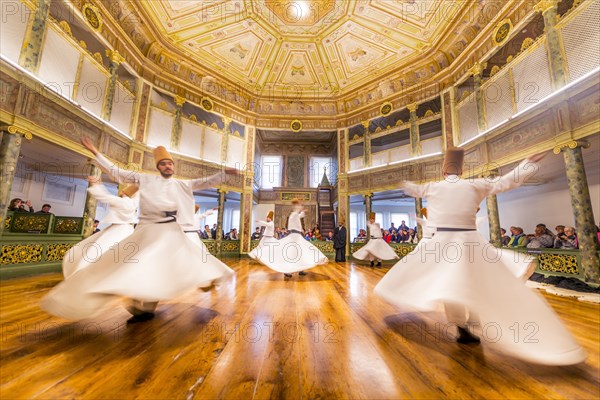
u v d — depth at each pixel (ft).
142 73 29.30
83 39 23.73
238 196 45.24
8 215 19.38
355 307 9.11
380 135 37.19
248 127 40.81
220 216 36.50
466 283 5.04
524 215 29.30
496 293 4.92
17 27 16.14
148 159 29.17
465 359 4.92
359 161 39.19
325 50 34.50
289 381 4.03
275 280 16.03
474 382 4.06
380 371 4.41
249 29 31.63
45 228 19.51
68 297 5.32
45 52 17.83
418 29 29.09
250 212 39.34
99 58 22.99
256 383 3.95
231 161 38.24
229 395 3.59
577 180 16.47
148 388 3.72
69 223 21.16
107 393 3.56
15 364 4.38
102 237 12.00
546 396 3.67
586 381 4.12
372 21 29.84
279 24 31.35
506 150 22.26
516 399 3.59
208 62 34.01
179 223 7.40
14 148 15.87
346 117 41.16
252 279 16.38
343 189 39.88
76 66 20.48
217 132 37.09
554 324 4.60
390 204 57.47
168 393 3.60
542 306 4.78
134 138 27.81
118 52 25.20
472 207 6.06
